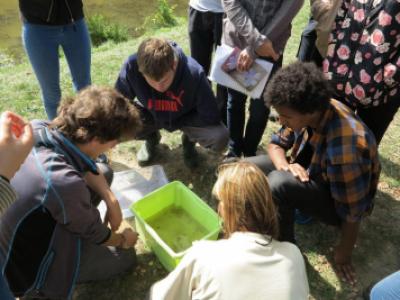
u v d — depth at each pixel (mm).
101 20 6668
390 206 2752
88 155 1775
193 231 2473
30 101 3688
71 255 1835
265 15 2432
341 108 2008
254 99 2688
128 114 1724
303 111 1846
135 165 3057
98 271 2145
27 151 1149
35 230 1689
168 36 5266
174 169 3055
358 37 2201
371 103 2287
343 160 1877
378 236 2564
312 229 2582
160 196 2465
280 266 1345
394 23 2057
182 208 2582
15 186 1615
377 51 2133
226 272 1309
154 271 2338
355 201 1945
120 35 6602
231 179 1412
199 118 2781
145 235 2326
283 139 2367
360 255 2451
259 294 1297
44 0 2580
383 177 2965
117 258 2178
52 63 2885
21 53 5883
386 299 1598
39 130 1692
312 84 1820
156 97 2666
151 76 2307
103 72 4188
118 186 2795
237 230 1435
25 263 1771
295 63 1941
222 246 1376
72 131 1658
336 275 2324
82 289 2236
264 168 2422
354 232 2102
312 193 2078
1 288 1214
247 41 2471
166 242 2404
